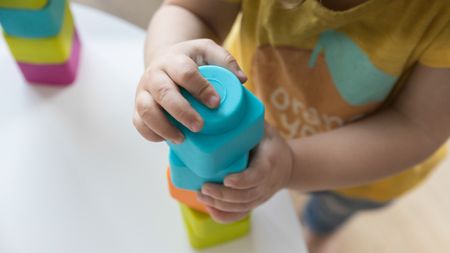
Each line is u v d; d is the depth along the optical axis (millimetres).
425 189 1087
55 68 586
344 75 518
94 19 679
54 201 516
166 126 349
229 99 329
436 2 428
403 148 505
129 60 637
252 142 356
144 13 999
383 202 730
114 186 529
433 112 493
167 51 414
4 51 636
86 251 489
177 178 390
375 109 552
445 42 445
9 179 528
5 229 496
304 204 1005
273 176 427
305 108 578
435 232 1050
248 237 510
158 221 510
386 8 441
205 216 465
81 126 573
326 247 1008
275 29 507
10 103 590
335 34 489
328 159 493
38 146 554
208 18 559
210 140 326
